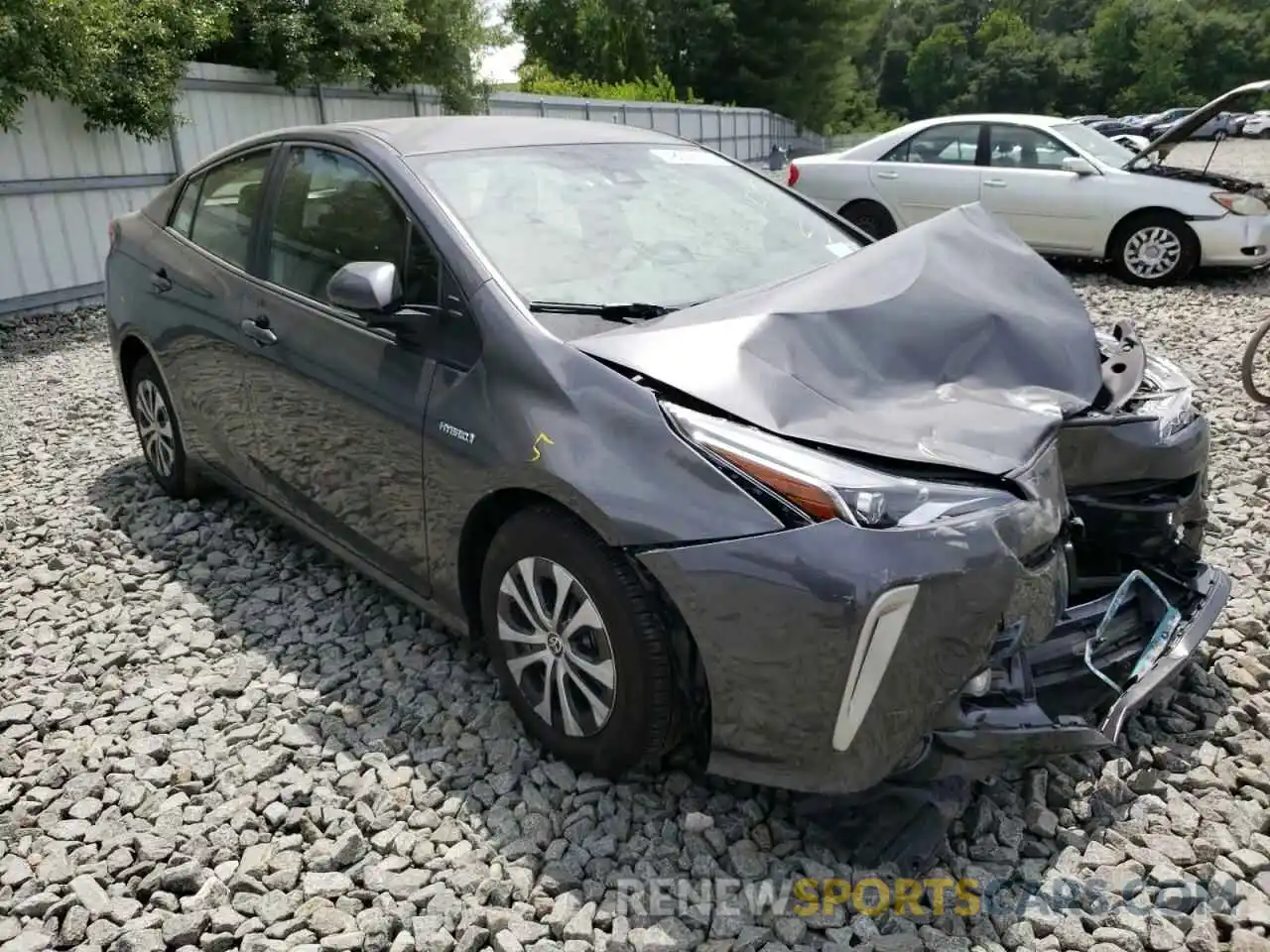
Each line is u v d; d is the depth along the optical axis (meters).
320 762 2.88
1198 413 3.10
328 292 2.99
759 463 2.31
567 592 2.60
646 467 2.40
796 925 2.26
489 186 3.27
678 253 3.30
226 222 4.08
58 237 9.41
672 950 2.22
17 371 7.42
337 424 3.29
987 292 2.99
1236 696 3.08
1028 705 2.38
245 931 2.30
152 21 9.71
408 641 3.46
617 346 2.63
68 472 5.23
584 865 2.48
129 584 3.96
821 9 41.56
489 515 2.86
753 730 2.34
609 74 38.41
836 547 2.19
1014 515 2.30
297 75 12.44
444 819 2.63
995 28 85.44
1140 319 8.05
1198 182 9.20
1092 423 2.88
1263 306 8.37
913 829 2.45
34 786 2.83
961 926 2.27
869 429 2.41
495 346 2.78
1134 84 78.38
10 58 8.20
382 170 3.30
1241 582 3.75
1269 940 2.21
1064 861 2.45
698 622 2.32
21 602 3.86
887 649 2.19
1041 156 9.82
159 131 9.92
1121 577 2.96
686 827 2.55
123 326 4.57
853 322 2.73
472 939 2.24
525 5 39.09
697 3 40.28
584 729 2.67
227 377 3.88
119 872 2.49
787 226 3.68
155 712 3.12
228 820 2.65
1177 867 2.43
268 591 3.84
